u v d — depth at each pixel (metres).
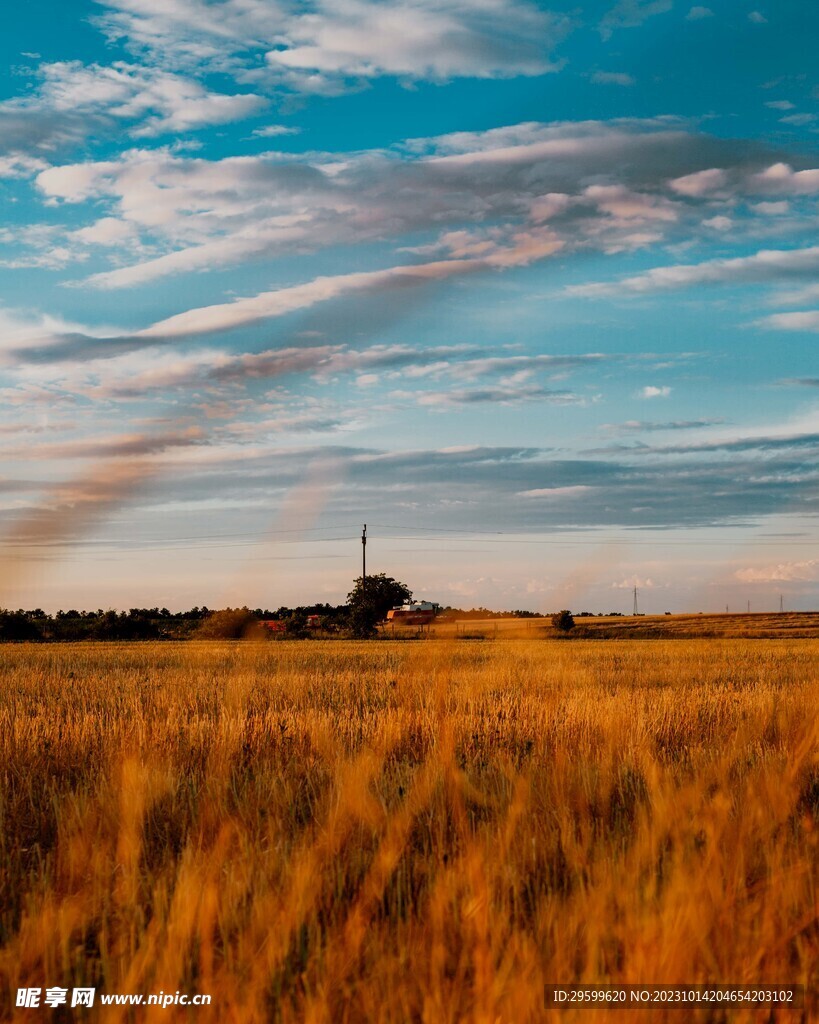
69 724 10.14
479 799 5.62
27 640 48.25
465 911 3.46
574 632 55.19
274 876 4.05
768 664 25.69
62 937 3.47
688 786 4.86
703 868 3.54
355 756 7.22
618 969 3.22
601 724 9.42
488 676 14.80
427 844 4.88
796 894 3.72
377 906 3.95
